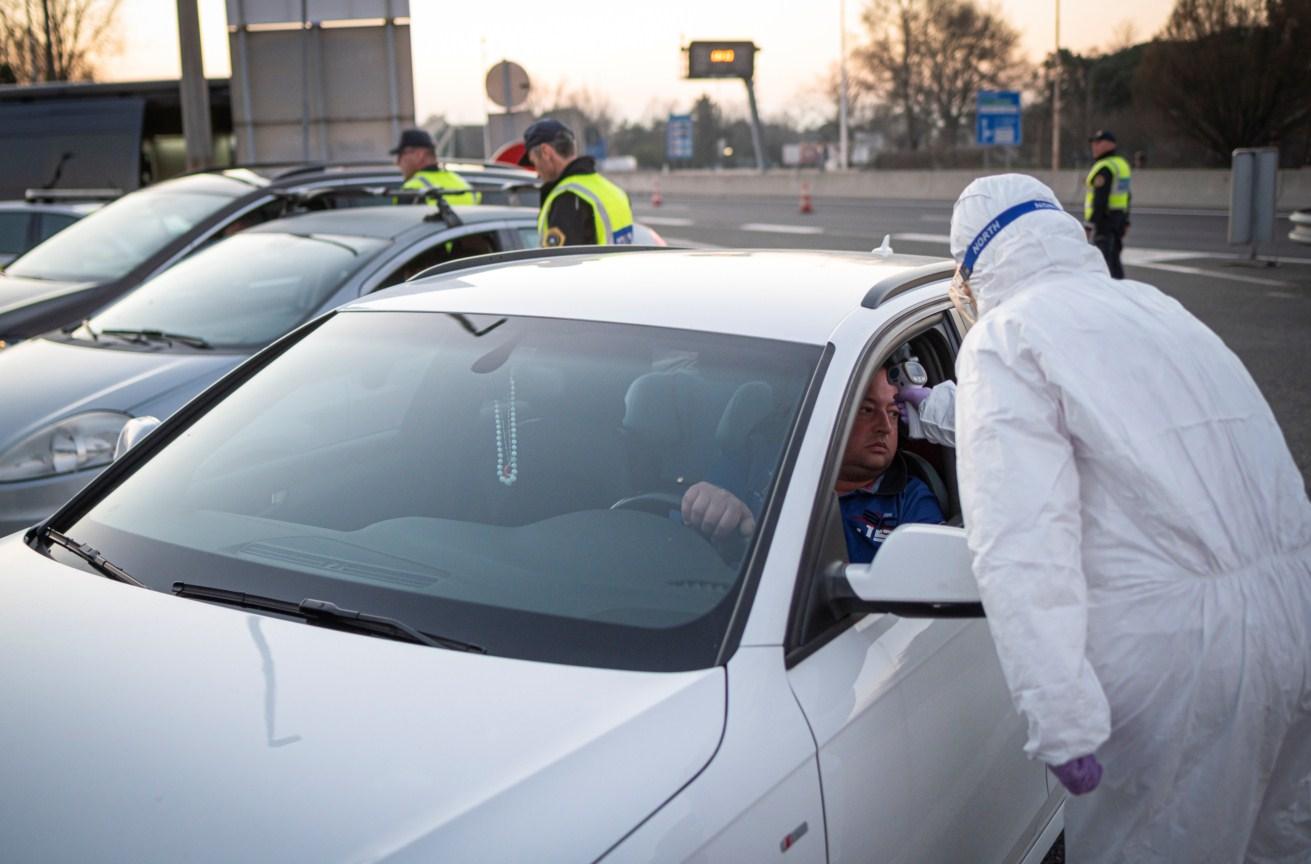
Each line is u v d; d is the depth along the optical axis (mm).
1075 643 2014
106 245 8461
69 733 1838
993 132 44250
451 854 1577
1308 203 29875
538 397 2592
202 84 13672
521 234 7090
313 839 1602
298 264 6113
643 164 93250
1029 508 2049
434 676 1946
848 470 2748
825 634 2129
